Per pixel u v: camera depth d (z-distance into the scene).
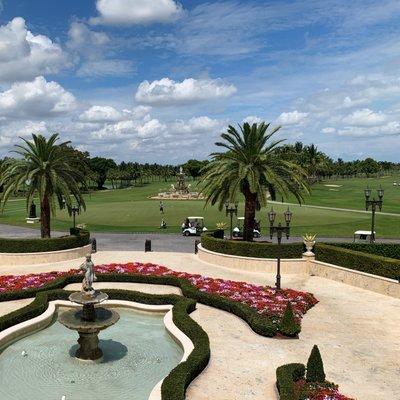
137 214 71.12
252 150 34.50
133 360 16.77
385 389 14.27
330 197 103.69
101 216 68.88
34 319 19.86
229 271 32.19
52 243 34.31
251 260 32.47
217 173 34.31
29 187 35.50
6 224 60.19
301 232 51.97
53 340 18.59
